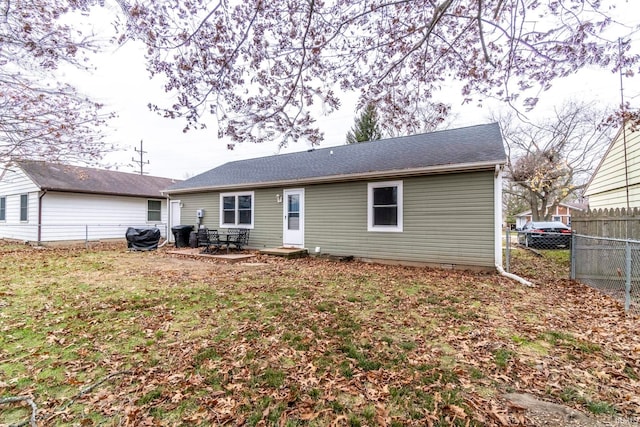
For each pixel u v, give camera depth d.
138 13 3.19
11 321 3.94
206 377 2.67
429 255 7.93
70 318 4.06
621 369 2.79
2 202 14.99
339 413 2.22
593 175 12.12
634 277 5.60
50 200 12.73
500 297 5.11
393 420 2.13
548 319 4.07
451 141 9.35
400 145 10.48
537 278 6.81
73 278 6.53
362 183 8.95
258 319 4.02
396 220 8.45
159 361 2.95
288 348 3.19
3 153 5.68
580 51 3.32
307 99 4.48
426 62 4.30
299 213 10.19
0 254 9.99
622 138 9.12
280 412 2.23
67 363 2.91
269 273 7.11
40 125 5.32
